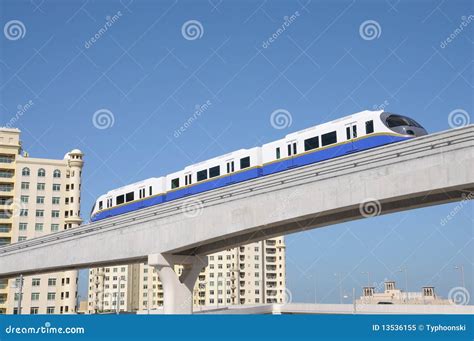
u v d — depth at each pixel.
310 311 76.50
